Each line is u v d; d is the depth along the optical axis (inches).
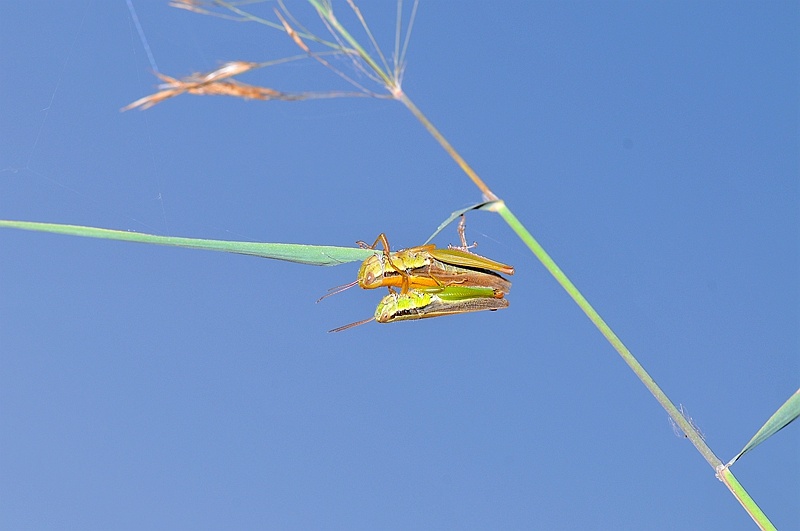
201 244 25.5
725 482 25.2
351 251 26.0
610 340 25.2
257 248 25.7
